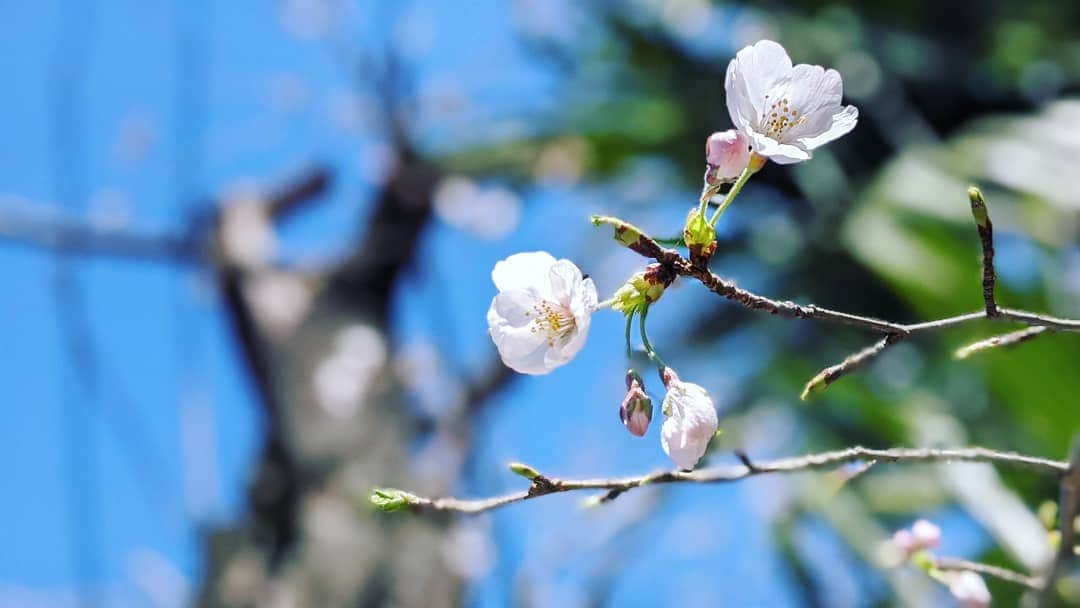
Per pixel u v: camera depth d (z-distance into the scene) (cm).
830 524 169
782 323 200
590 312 82
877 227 172
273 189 210
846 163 207
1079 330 82
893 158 200
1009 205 178
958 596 92
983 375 161
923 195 174
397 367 187
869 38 217
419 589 158
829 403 184
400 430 177
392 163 194
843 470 92
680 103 220
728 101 82
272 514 171
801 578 176
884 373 187
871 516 169
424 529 165
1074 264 165
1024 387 147
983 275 81
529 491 83
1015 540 111
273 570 162
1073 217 169
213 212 201
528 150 217
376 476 168
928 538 93
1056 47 218
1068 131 178
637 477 85
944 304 159
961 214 171
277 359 185
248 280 192
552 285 83
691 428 81
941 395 179
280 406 179
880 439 179
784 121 83
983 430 170
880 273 167
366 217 203
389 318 200
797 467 85
